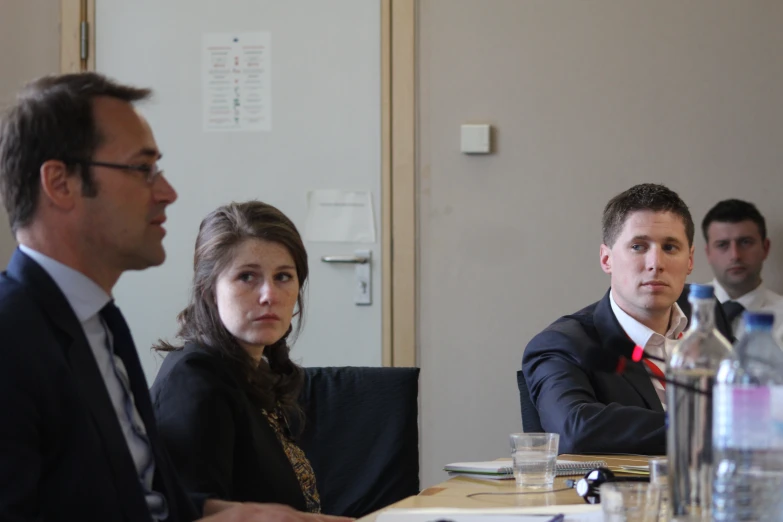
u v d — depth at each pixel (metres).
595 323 3.12
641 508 1.56
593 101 4.70
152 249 1.90
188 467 2.19
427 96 4.80
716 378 1.55
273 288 2.50
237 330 2.46
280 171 4.93
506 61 4.75
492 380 4.75
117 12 5.02
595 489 1.86
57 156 1.79
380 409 2.98
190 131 4.98
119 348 1.94
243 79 4.95
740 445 1.44
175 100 4.99
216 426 2.26
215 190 4.96
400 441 2.95
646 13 4.67
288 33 4.91
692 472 1.51
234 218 2.54
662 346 3.06
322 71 4.89
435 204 4.80
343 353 4.87
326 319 4.88
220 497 2.21
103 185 1.82
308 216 4.89
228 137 4.96
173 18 4.99
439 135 4.79
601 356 1.80
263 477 2.35
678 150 4.66
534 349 2.98
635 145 4.68
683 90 4.65
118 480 1.67
